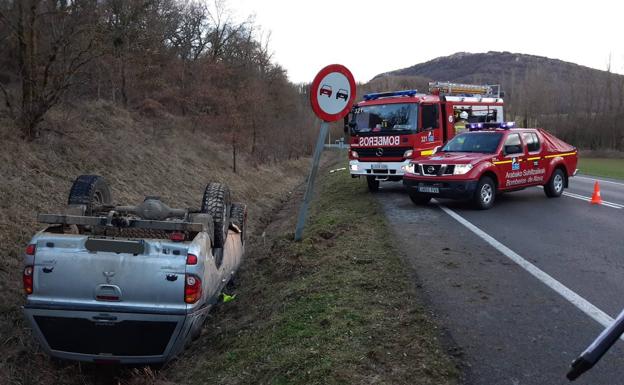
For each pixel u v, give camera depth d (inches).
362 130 572.1
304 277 263.4
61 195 406.0
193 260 189.8
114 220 195.2
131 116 801.6
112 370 216.4
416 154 539.8
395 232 346.9
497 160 454.0
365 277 242.8
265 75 1779.0
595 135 2529.5
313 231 372.2
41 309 187.2
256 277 298.0
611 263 272.5
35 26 464.1
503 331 182.9
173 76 1101.7
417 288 228.7
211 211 240.8
